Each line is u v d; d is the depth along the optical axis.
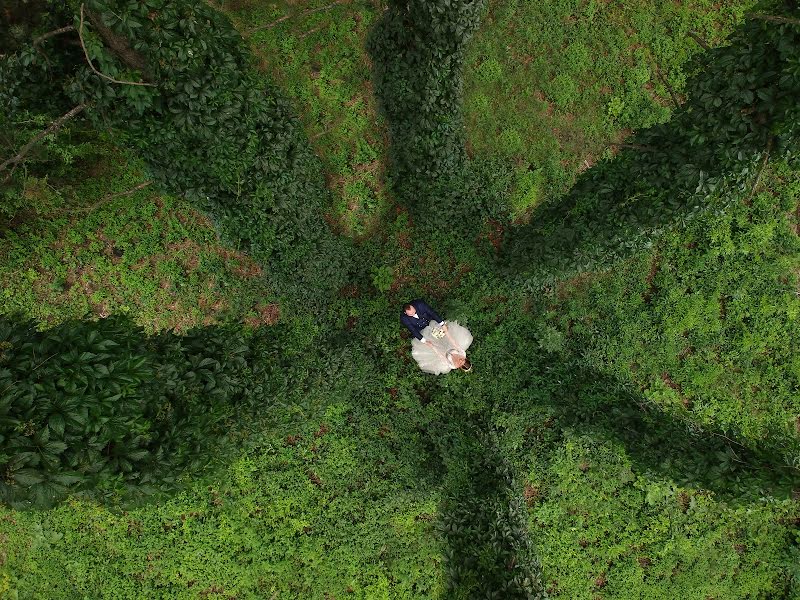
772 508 7.53
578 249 6.30
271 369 5.95
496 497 6.77
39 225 7.48
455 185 7.06
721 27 7.68
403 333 7.41
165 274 7.64
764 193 7.65
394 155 7.22
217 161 5.28
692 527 7.52
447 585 7.15
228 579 7.42
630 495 7.52
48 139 5.74
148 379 4.18
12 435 3.53
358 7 7.64
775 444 5.52
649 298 7.73
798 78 4.12
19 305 7.59
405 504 7.41
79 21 4.27
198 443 4.71
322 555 7.43
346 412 7.48
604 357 7.61
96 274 7.64
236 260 7.65
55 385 3.77
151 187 7.53
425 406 7.41
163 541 7.38
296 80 7.69
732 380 7.69
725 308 7.72
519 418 7.33
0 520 7.38
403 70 6.36
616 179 5.99
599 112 7.71
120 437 3.95
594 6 7.68
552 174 7.65
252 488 7.44
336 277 7.21
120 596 7.38
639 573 7.50
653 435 6.36
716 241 7.65
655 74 7.68
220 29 4.79
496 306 7.47
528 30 7.66
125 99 4.79
